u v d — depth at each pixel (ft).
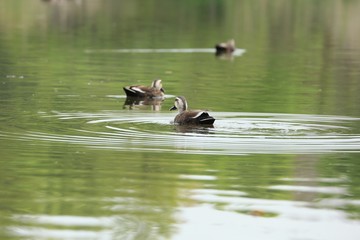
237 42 151.02
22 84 94.94
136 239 40.42
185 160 55.47
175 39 151.74
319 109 79.61
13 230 41.27
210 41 151.12
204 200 46.68
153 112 76.74
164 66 116.57
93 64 116.47
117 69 112.16
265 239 40.81
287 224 43.11
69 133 64.18
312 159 56.59
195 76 106.93
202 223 42.88
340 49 141.28
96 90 92.38
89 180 50.34
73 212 44.16
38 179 50.37
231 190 48.62
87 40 146.00
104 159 55.42
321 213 44.60
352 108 80.64
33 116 72.23
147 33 160.04
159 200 46.57
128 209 44.75
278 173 52.54
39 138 61.87
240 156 57.11
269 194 47.98
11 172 51.93
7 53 125.39
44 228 41.60
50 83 96.78
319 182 50.67
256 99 86.94
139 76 106.11
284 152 58.39
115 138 62.44
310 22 190.29
